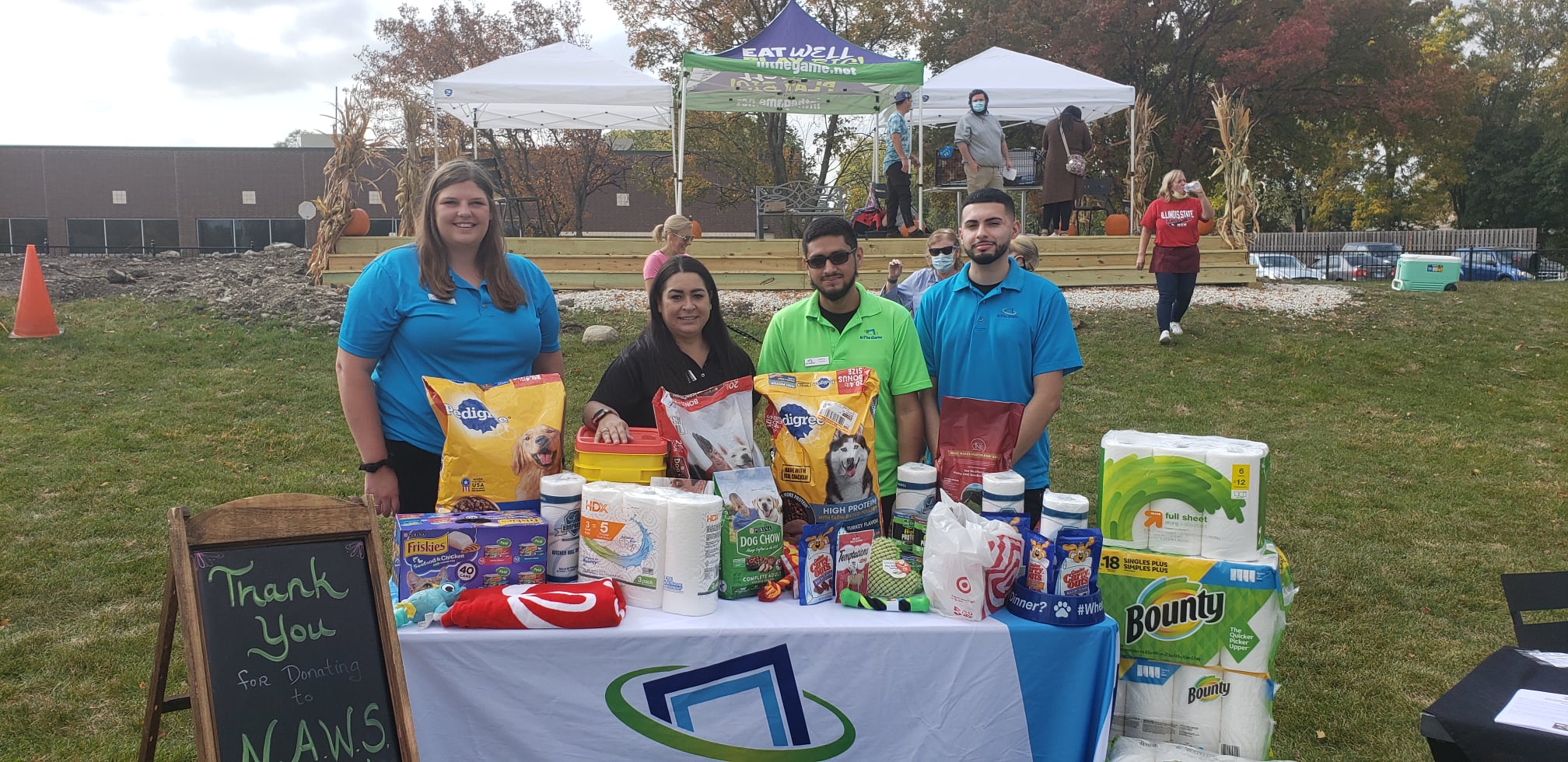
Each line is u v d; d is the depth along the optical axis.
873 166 13.67
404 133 12.25
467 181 2.66
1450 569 4.91
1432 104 24.86
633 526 2.25
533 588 2.15
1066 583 2.18
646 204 33.25
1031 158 12.79
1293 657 3.95
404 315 2.68
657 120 14.80
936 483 2.58
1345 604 4.48
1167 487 2.33
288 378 7.86
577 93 11.61
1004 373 3.05
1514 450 7.02
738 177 26.02
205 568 1.86
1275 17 24.28
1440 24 41.38
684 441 2.46
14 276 10.87
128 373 7.75
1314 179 38.19
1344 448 7.02
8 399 6.99
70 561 4.54
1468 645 4.07
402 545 2.19
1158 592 2.33
